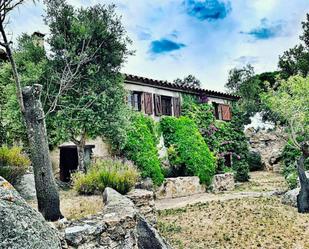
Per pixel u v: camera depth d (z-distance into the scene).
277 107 15.54
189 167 17.25
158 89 18.16
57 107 12.16
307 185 10.86
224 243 8.23
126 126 13.36
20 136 13.02
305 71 28.27
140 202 9.20
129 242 5.45
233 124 22.61
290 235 8.50
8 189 3.54
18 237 3.00
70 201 7.75
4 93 12.59
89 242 4.86
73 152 16.41
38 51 12.51
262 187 18.88
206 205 12.78
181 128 17.86
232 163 21.70
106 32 12.72
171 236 8.94
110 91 12.92
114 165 10.36
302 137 16.89
